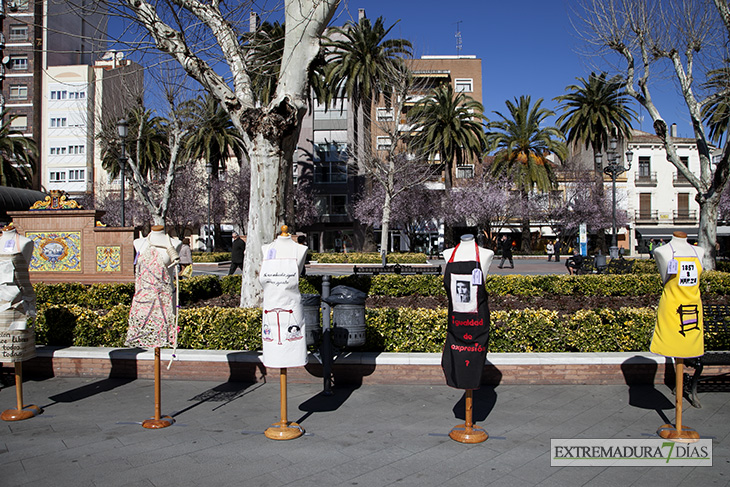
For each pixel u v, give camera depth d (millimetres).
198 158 34969
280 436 4473
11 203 23516
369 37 27531
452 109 32688
